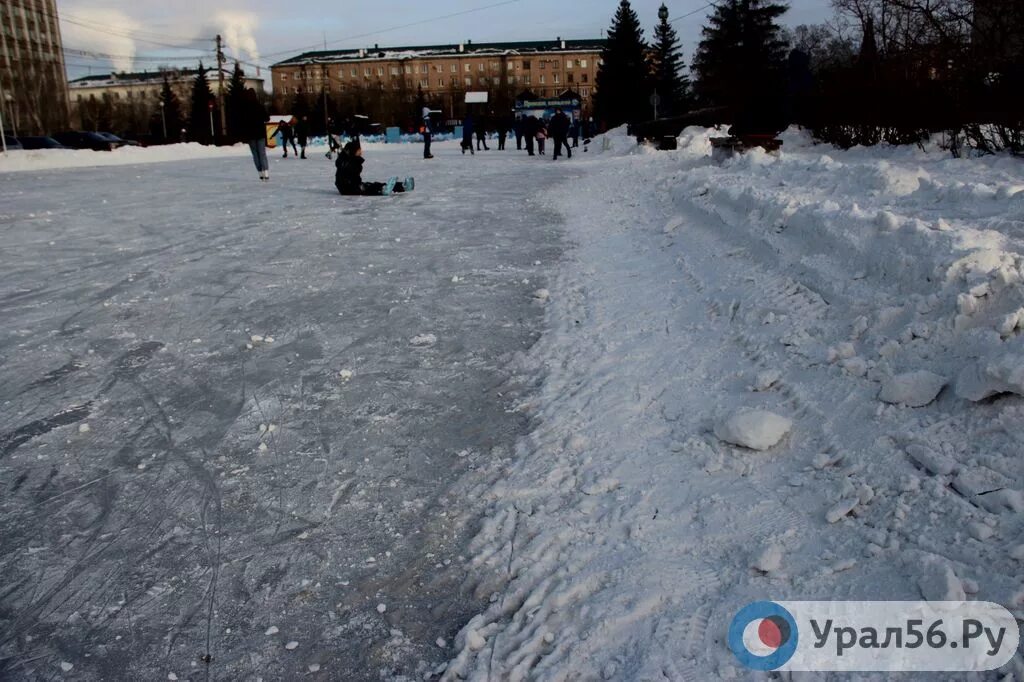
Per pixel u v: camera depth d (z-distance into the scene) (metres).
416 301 7.22
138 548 3.31
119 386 5.15
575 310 6.80
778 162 10.45
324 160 31.84
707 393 4.59
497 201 14.61
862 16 15.97
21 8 70.88
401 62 118.00
